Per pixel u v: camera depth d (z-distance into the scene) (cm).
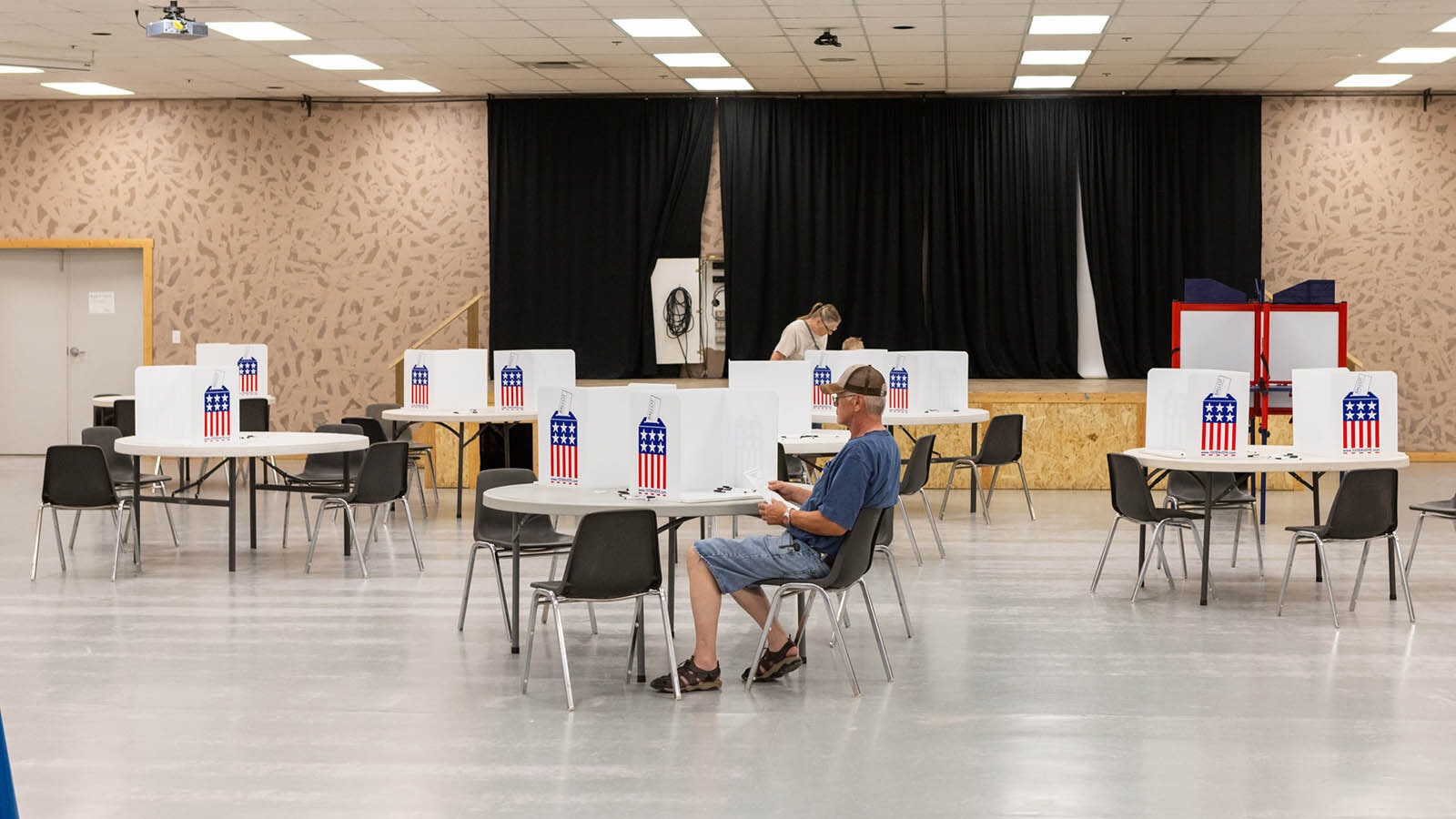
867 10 1109
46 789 423
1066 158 1516
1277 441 1205
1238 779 430
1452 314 1480
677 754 455
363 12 1111
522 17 1135
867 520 530
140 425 809
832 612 528
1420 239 1480
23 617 681
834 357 1023
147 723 493
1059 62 1331
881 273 1537
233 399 821
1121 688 543
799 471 936
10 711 510
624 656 597
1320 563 788
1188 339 1054
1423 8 1095
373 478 800
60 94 1505
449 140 1543
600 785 424
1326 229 1494
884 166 1530
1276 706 515
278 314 1552
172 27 966
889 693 534
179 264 1549
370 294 1553
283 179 1545
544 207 1536
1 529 992
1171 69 1367
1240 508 848
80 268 1568
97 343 1570
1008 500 1170
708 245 1549
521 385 1085
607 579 508
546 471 614
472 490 1253
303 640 629
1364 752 458
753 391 577
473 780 430
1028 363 1536
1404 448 1487
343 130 1543
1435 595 735
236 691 539
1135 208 1517
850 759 450
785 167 1533
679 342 1549
